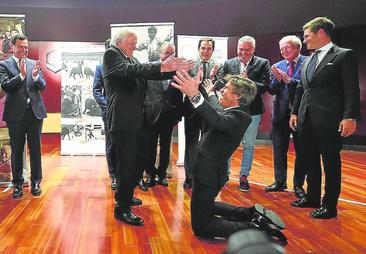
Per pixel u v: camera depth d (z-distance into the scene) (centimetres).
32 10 828
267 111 868
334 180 329
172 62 276
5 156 443
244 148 434
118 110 299
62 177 502
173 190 434
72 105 678
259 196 411
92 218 330
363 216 339
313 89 330
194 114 421
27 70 399
